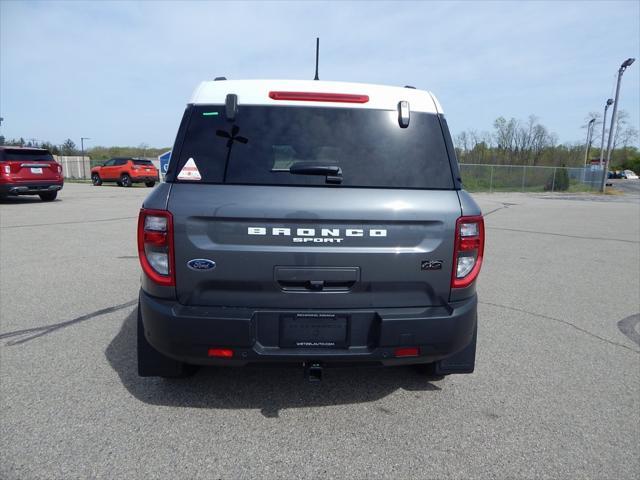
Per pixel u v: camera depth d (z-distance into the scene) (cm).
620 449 261
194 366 320
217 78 289
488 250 898
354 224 255
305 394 318
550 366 371
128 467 238
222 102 268
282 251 253
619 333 448
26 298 520
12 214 1278
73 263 695
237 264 253
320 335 260
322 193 255
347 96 270
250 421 284
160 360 299
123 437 264
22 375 336
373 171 263
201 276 254
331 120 268
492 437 271
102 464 240
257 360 256
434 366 309
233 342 252
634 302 553
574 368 367
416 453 255
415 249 260
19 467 236
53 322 445
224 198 251
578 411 302
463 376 351
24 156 1545
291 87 271
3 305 494
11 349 381
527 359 384
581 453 257
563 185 3316
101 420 280
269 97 268
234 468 240
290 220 251
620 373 359
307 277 255
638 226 1309
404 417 292
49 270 650
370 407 303
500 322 477
